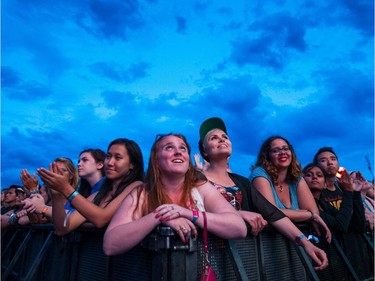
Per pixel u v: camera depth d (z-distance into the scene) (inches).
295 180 129.0
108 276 74.7
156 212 59.9
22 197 208.1
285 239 100.8
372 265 138.5
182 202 73.5
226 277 70.7
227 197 98.3
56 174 81.4
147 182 76.3
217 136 113.0
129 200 71.5
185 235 56.7
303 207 126.0
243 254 78.0
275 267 89.9
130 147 106.8
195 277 58.0
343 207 125.6
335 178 171.5
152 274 57.3
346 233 130.0
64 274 96.4
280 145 127.6
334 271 113.3
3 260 177.3
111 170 104.1
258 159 134.9
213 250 68.3
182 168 73.1
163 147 75.7
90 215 82.8
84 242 93.7
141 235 58.4
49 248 116.8
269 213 96.0
